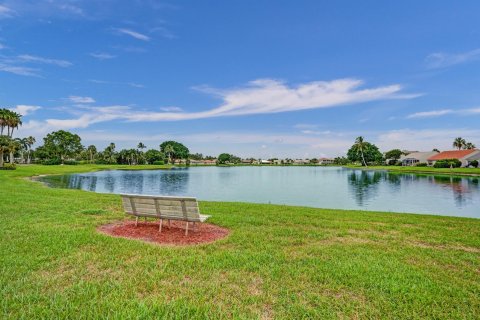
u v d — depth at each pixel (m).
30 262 4.92
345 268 5.01
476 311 3.72
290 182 42.88
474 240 7.30
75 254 5.42
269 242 6.67
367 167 105.19
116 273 4.61
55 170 61.56
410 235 7.78
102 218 9.09
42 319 3.25
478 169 63.50
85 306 3.56
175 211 7.11
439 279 4.68
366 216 10.98
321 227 8.62
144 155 133.50
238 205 13.55
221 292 4.07
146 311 3.41
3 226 7.51
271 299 3.86
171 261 5.12
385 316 3.54
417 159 104.31
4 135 61.81
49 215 9.31
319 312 3.56
